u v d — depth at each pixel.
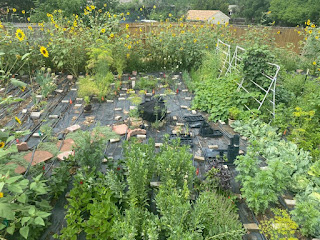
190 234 2.55
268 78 6.38
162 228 2.79
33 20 15.41
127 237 2.45
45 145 5.04
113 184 3.41
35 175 3.96
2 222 2.75
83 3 16.59
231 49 9.72
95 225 2.99
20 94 7.43
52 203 3.67
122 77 9.27
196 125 5.96
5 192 3.11
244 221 3.53
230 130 5.91
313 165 4.12
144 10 30.19
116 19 9.55
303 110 6.09
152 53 10.17
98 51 8.07
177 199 2.80
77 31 9.48
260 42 10.32
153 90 7.76
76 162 4.35
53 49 8.53
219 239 2.78
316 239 3.15
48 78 7.62
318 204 3.46
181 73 9.85
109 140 5.27
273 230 3.30
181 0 39.12
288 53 11.04
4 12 16.64
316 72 9.24
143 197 3.35
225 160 4.59
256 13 33.41
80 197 3.37
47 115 6.33
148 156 3.78
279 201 3.89
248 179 3.65
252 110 6.09
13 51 8.29
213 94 6.98
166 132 5.69
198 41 10.01
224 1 38.34
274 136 5.38
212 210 3.11
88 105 6.50
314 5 23.77
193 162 4.71
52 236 3.17
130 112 6.17
